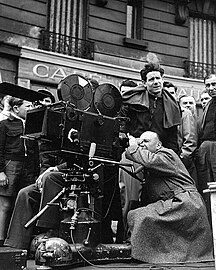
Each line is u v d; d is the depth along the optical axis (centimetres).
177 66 1773
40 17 1491
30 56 1415
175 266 431
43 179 462
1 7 1414
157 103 558
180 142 601
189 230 463
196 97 1738
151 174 496
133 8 1741
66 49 1535
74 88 442
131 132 558
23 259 380
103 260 436
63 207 433
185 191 482
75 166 435
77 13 1586
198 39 1853
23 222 465
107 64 1571
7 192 569
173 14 1792
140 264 442
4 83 393
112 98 476
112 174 504
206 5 1861
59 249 393
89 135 432
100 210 468
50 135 406
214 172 585
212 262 459
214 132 606
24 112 664
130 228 467
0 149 579
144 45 1692
